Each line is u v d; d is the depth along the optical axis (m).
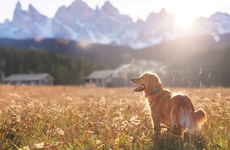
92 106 5.34
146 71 5.07
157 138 3.65
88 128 4.13
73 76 109.19
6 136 3.79
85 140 3.41
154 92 4.44
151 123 4.46
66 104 6.02
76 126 3.92
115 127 3.50
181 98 3.77
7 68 115.00
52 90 25.62
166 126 4.02
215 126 4.14
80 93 19.61
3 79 90.94
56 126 3.95
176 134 3.67
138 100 5.98
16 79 87.00
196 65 77.56
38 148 2.58
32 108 4.99
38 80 85.44
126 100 6.18
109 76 73.31
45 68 115.81
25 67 117.12
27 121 4.22
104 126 4.20
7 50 120.44
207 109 4.89
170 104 3.86
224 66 66.06
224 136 3.51
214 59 77.62
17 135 3.88
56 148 2.67
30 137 3.75
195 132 3.56
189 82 5.60
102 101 5.52
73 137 3.46
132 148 3.20
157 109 4.20
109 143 3.24
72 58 137.00
